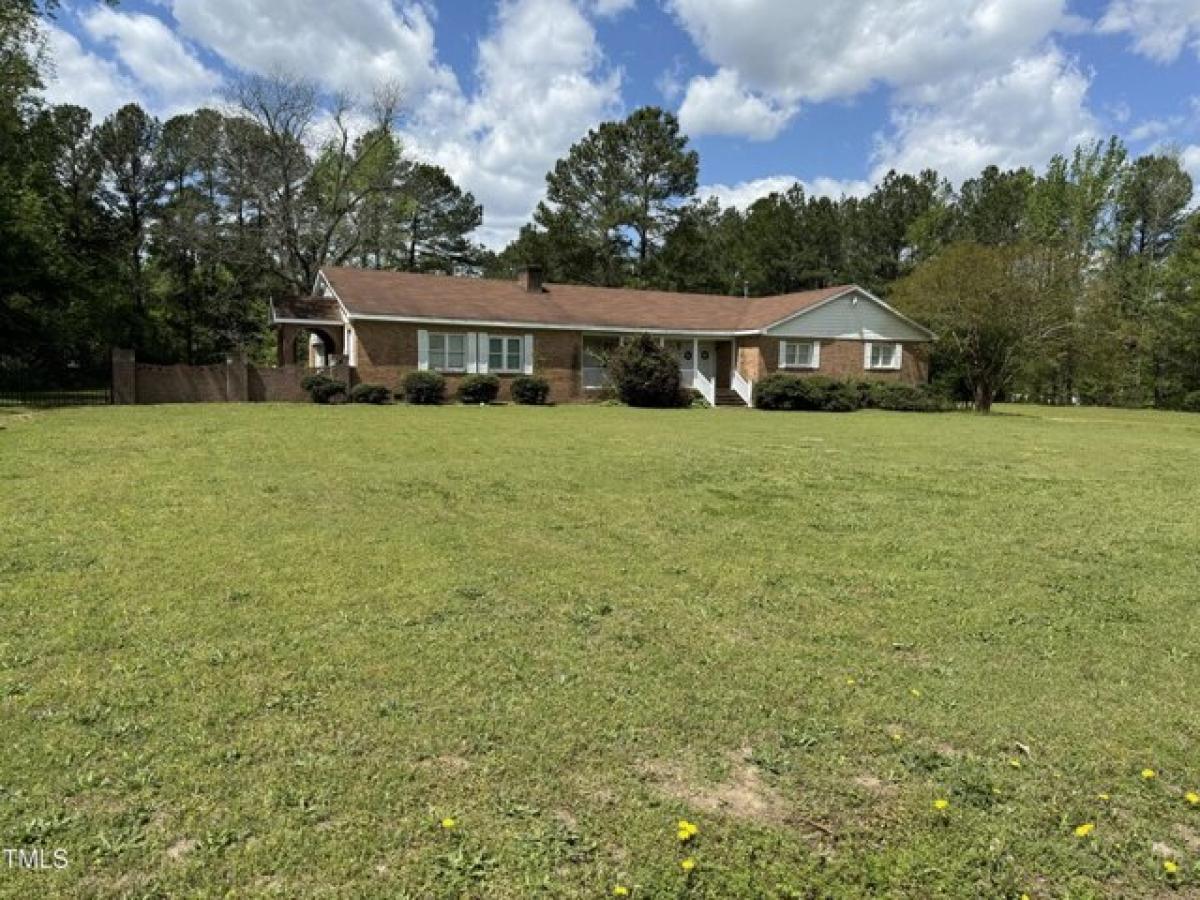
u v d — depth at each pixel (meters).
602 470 10.36
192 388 22.31
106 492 7.79
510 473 9.84
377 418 17.23
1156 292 40.00
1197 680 4.08
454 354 25.17
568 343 26.94
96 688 3.51
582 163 43.12
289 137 30.94
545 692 3.62
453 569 5.55
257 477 8.91
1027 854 2.59
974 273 28.16
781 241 46.09
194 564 5.45
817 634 4.55
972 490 9.93
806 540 6.89
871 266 47.06
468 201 51.28
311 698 3.48
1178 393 38.81
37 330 25.95
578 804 2.77
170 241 33.78
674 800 2.81
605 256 43.66
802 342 29.31
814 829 2.68
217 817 2.60
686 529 7.12
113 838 2.47
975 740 3.35
